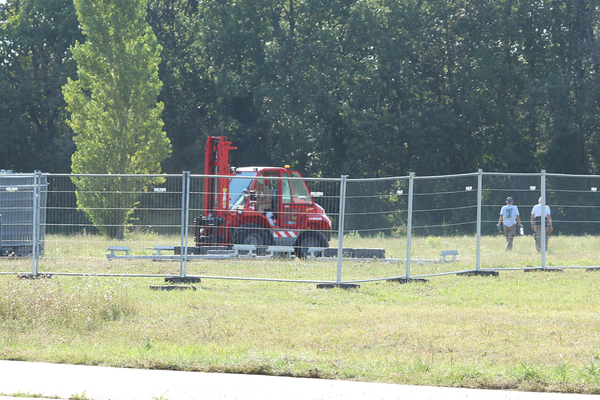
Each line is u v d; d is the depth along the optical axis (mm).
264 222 61969
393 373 25516
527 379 24516
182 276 50312
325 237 57219
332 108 165250
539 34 176000
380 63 165875
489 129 174125
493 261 59969
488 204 62406
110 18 120188
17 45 187250
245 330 34438
